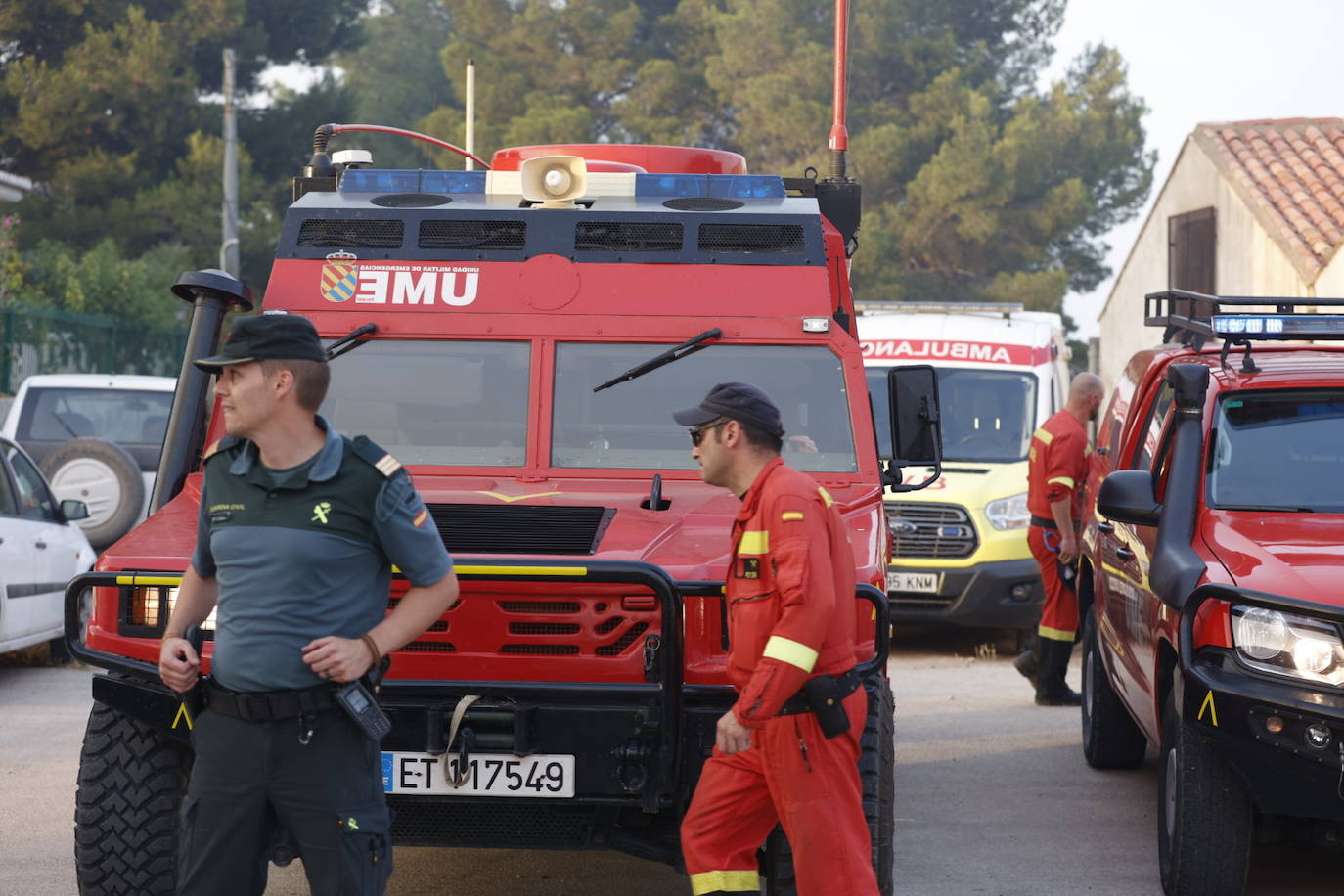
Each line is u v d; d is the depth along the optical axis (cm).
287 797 425
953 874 695
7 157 4000
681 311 688
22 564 1163
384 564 439
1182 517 677
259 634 422
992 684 1224
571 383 680
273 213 4391
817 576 464
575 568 522
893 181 4625
